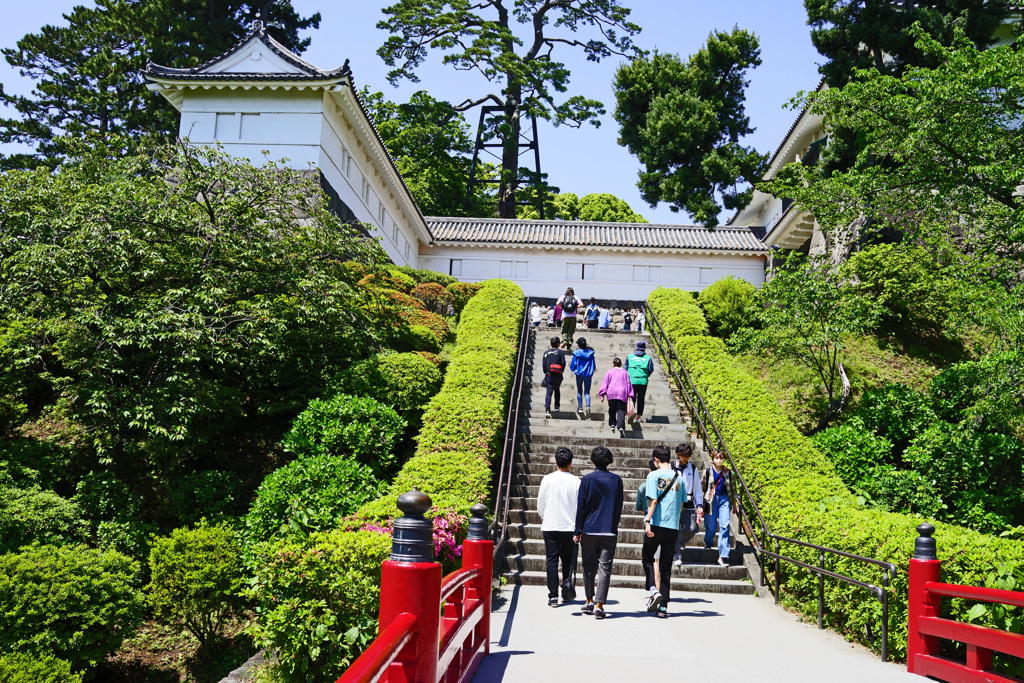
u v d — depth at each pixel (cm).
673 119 2948
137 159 1330
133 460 1177
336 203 2109
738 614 762
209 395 1124
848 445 1238
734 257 3150
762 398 1321
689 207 2939
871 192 1460
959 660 546
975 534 630
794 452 1092
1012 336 1073
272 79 1942
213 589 823
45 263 1058
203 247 1255
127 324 1062
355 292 1390
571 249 3158
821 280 1495
